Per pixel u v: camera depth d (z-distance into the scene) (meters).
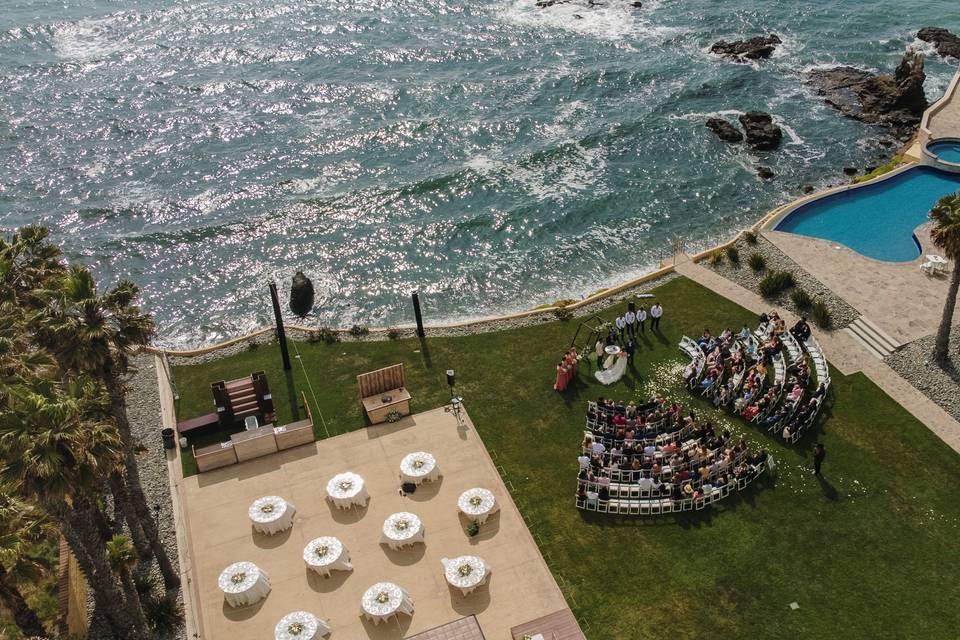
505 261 61.94
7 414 24.27
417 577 32.97
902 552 33.69
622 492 36.16
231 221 68.38
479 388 43.31
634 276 59.31
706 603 31.75
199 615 31.89
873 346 44.97
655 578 32.75
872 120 79.25
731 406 41.06
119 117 86.25
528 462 38.38
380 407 40.69
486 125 81.44
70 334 28.77
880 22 103.69
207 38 106.88
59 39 108.81
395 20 110.81
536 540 34.53
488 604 31.83
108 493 37.69
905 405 41.16
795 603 31.67
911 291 48.69
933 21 103.56
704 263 53.28
